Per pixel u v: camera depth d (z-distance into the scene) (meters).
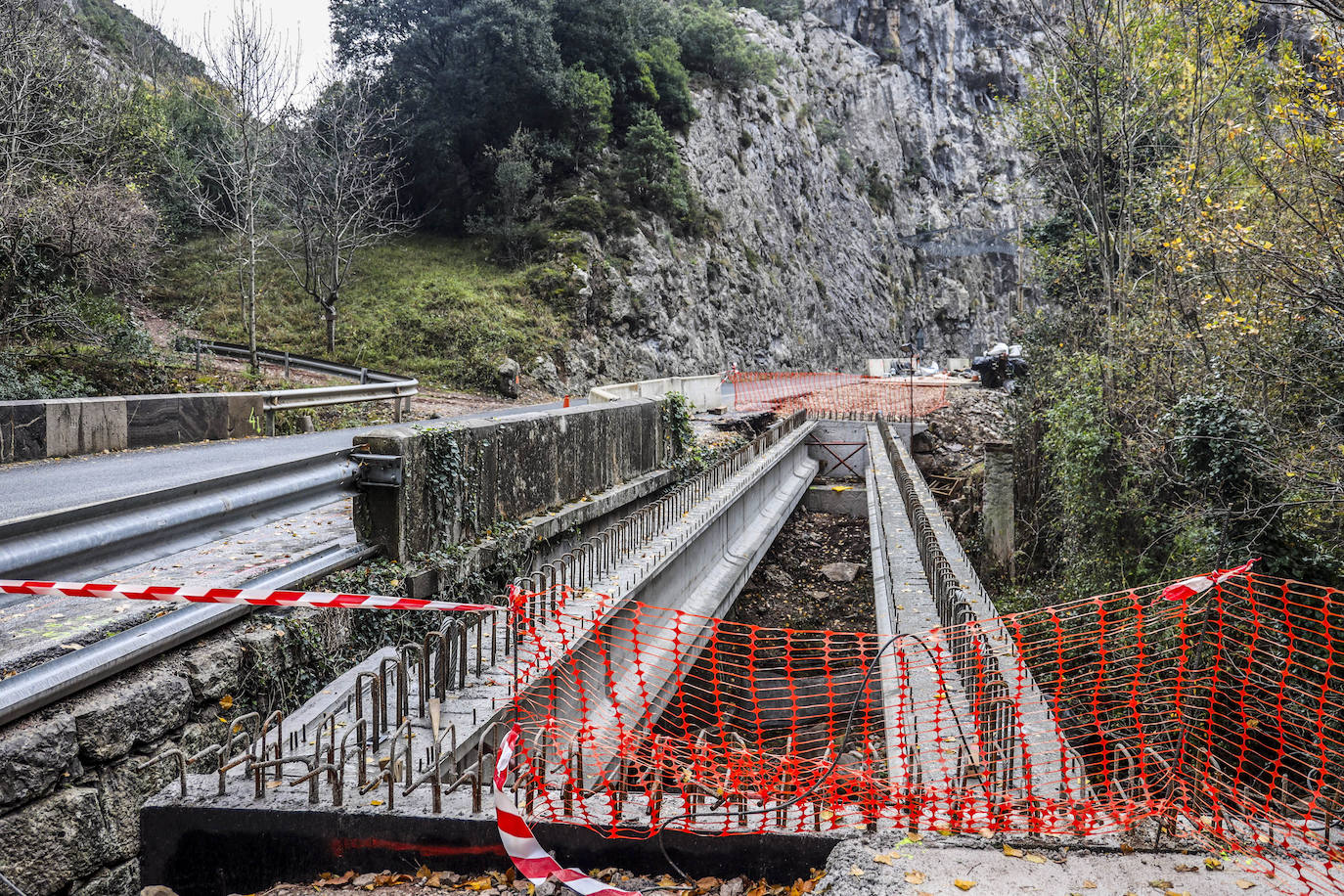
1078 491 15.00
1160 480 12.75
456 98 45.31
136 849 4.60
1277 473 10.16
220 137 38.78
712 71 61.88
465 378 35.19
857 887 3.37
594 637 8.06
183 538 5.92
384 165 41.19
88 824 4.30
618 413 14.79
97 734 4.41
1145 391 13.90
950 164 94.19
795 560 23.64
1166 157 16.17
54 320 19.55
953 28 95.50
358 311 37.88
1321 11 10.35
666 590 12.90
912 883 3.40
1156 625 7.77
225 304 37.12
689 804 3.90
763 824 3.87
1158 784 4.46
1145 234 15.45
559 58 45.25
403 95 46.34
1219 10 14.04
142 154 30.19
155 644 4.98
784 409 33.50
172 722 4.93
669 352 45.59
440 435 8.58
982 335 89.81
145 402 13.70
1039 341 24.66
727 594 16.30
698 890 3.67
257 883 3.90
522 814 3.97
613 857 3.83
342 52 46.88
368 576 7.35
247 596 3.64
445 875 3.79
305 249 36.38
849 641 15.74
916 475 23.56
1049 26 16.38
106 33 42.66
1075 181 18.59
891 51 92.25
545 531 10.91
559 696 7.49
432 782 3.93
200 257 39.62
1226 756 6.22
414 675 6.30
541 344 38.44
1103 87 16.22
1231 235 11.19
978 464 26.73
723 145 58.81
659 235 47.78
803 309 64.00
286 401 17.12
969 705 6.65
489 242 43.88
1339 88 10.72
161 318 35.38
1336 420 11.29
